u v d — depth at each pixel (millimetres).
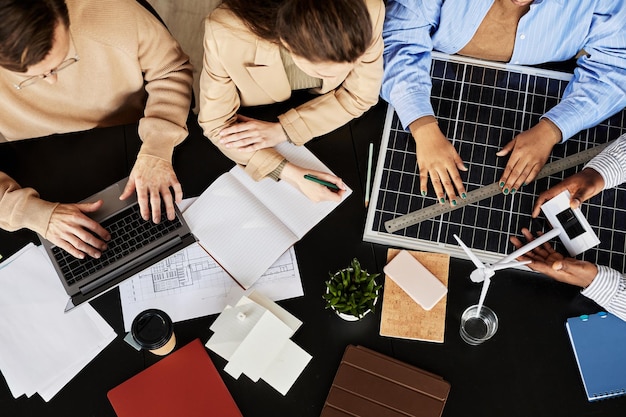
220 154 1602
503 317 1458
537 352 1432
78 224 1441
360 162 1593
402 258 1495
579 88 1621
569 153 1612
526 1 1457
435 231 1518
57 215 1452
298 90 1658
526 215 1532
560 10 1565
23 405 1396
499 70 1689
